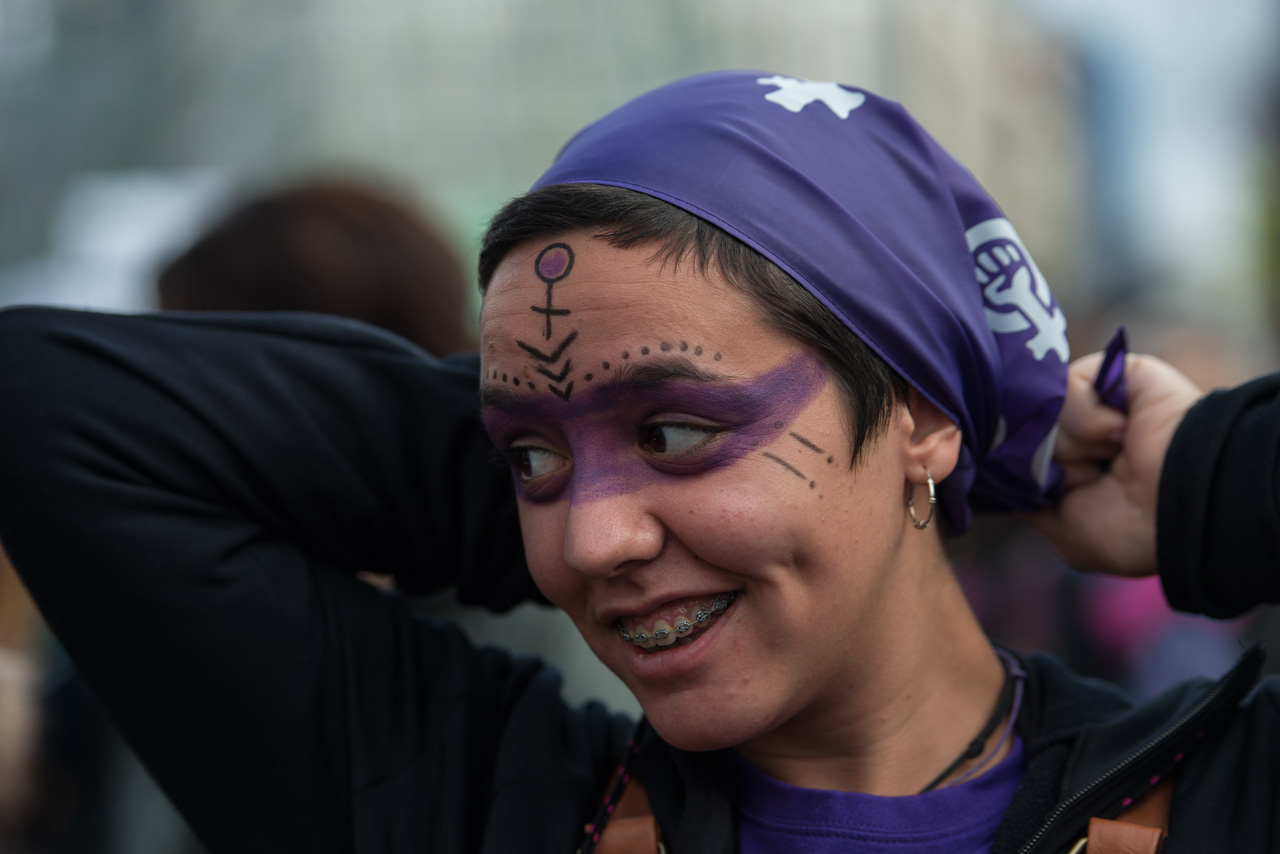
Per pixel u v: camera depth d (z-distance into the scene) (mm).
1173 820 1129
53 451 1266
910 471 1165
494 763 1310
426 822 1268
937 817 1178
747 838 1211
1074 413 1357
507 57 5195
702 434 1060
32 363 1292
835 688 1179
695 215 1066
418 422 1376
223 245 1957
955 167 1262
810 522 1070
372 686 1329
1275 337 4195
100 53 5309
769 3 5512
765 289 1062
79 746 2227
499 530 1372
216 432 1310
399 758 1300
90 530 1260
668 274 1049
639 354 1044
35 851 2154
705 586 1080
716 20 5434
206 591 1272
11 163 5121
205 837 1328
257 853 1310
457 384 1395
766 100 1174
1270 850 1097
